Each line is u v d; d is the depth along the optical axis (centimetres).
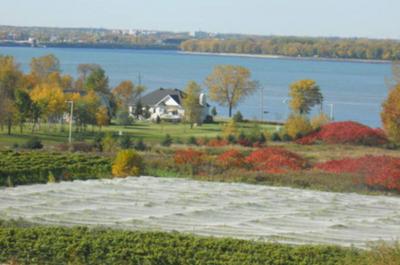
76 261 2867
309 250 2942
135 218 3734
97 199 4331
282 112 15850
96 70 14950
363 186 5428
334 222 3816
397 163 5772
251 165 6231
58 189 4728
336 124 9606
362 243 3275
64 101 10450
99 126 10844
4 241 3008
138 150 7694
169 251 2923
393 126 9506
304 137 9412
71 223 3531
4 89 12131
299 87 13362
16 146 7788
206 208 4112
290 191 4966
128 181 5184
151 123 12469
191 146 8506
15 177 5228
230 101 14562
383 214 4153
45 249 2942
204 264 2816
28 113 9981
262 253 2912
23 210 3903
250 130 9944
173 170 5884
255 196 4638
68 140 8925
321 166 6322
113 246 2972
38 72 16075
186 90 14138
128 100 14225
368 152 8469
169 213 3925
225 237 3212
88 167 5684
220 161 6166
